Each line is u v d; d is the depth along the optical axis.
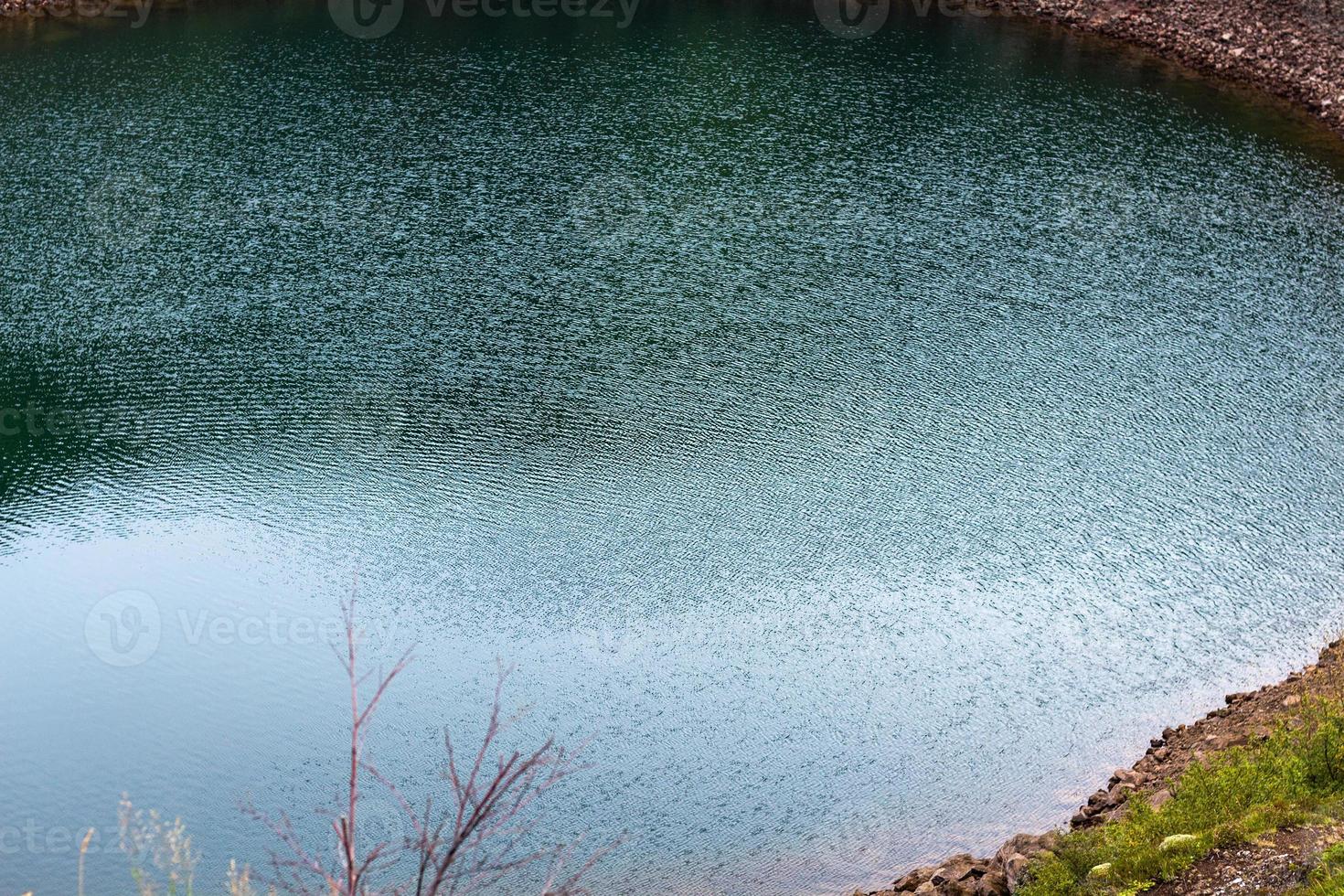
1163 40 52.31
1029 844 13.85
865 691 19.69
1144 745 18.25
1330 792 12.84
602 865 16.39
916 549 23.38
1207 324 32.12
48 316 31.98
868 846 16.62
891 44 53.06
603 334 31.56
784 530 24.02
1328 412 28.00
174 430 27.48
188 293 33.28
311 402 28.67
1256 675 19.69
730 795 17.64
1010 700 19.39
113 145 42.19
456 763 18.38
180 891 15.74
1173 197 39.44
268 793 17.83
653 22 55.56
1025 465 26.08
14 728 19.00
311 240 36.22
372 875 16.11
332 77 48.62
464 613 21.75
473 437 27.22
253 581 22.67
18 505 24.86
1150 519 24.19
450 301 33.06
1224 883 11.37
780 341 31.27
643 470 26.02
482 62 50.41
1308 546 23.22
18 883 16.09
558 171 41.06
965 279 34.53
